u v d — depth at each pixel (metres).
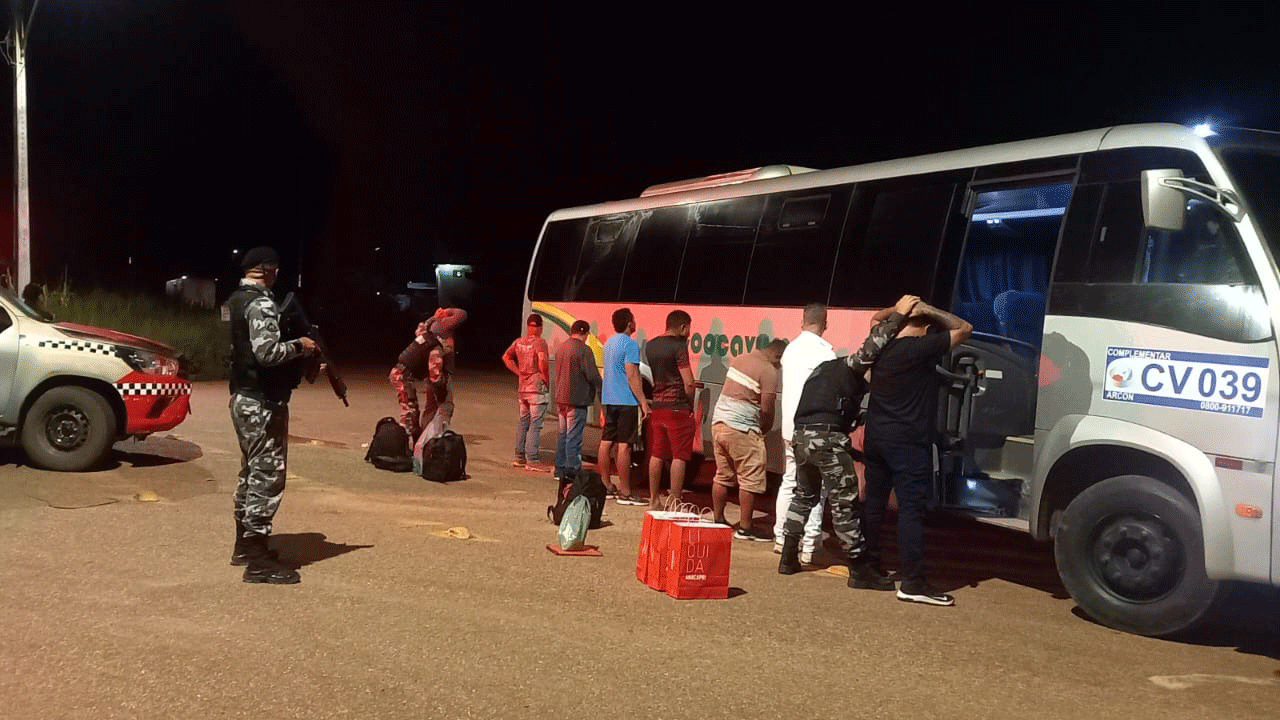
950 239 8.95
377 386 24.84
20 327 10.80
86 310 23.89
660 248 12.48
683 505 9.69
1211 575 6.50
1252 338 6.49
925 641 6.54
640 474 13.02
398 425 12.25
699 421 11.58
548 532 9.35
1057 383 7.54
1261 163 7.07
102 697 5.08
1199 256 6.88
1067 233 7.72
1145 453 7.04
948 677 5.87
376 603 6.83
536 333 13.39
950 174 9.05
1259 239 6.58
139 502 9.70
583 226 14.01
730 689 5.51
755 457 9.40
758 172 11.70
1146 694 5.73
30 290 13.05
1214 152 6.96
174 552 7.93
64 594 6.78
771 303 10.68
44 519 8.91
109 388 11.07
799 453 7.98
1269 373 6.38
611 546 8.94
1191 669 6.22
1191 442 6.69
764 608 7.16
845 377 7.84
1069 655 6.39
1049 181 8.09
